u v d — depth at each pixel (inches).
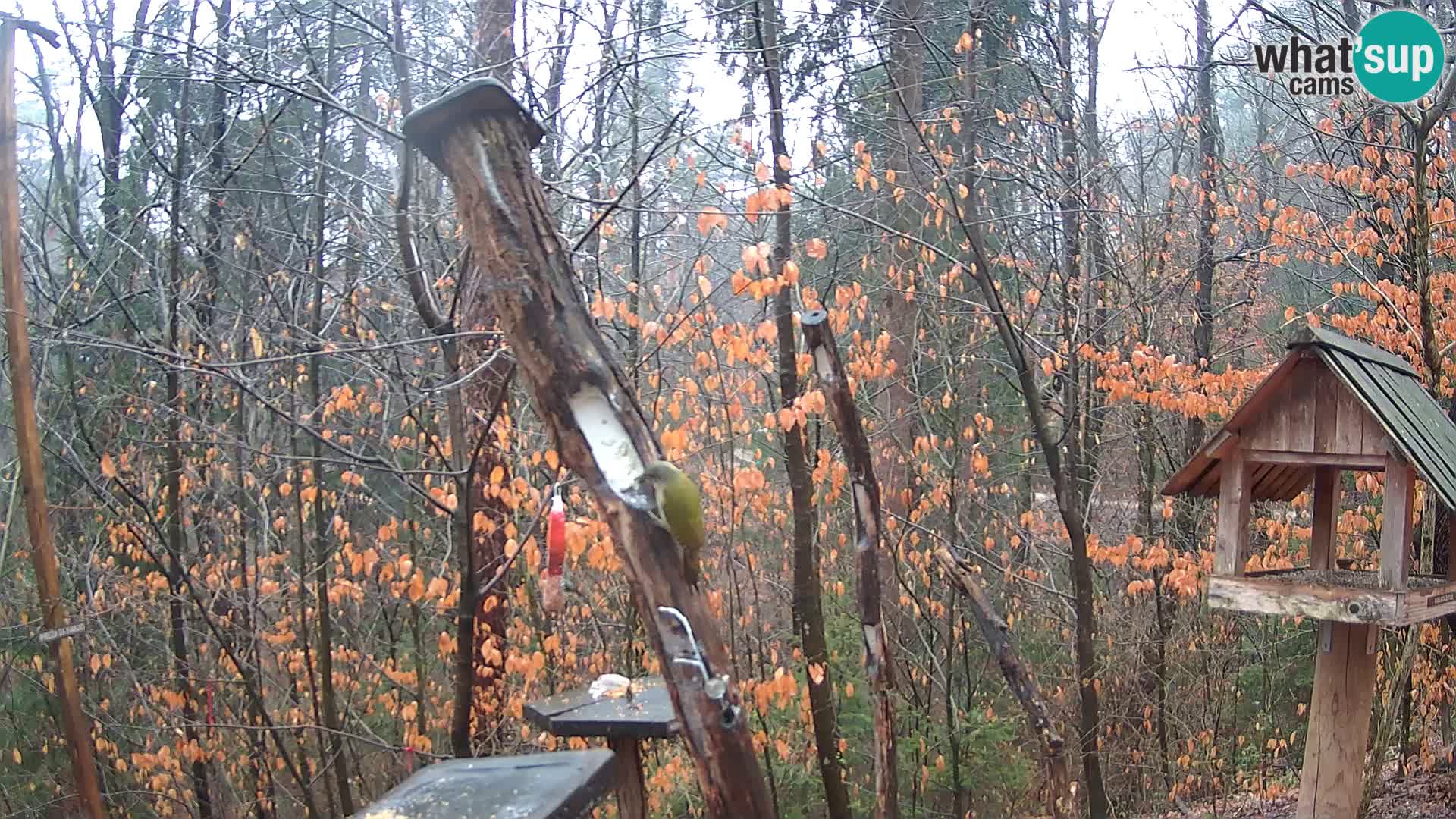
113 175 365.1
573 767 111.7
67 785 378.6
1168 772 367.6
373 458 221.1
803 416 251.4
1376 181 331.9
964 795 387.2
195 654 374.9
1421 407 231.0
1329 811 224.2
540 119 251.9
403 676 339.6
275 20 345.1
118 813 379.2
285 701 358.9
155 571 348.2
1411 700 378.6
